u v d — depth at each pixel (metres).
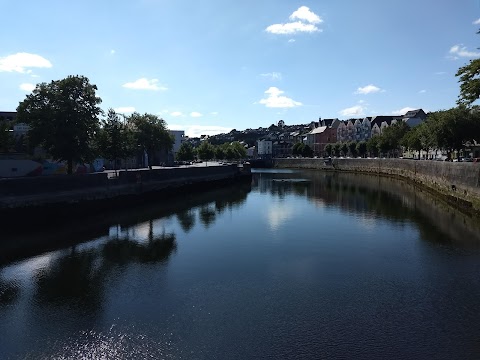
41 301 17.55
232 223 35.62
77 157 41.06
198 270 21.70
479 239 28.03
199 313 16.08
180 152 126.19
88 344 13.79
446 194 47.38
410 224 33.78
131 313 16.19
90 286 19.34
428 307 16.45
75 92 40.84
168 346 13.55
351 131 177.25
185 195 60.53
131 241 28.64
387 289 18.53
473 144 70.06
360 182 79.50
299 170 138.38
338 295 17.84
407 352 12.96
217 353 13.06
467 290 18.30
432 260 23.11
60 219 37.09
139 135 76.69
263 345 13.51
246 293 18.20
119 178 47.06
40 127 38.88
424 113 143.00
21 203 33.56
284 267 22.09
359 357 12.71
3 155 44.62
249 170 89.75
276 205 47.34
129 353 13.16
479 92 31.66
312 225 34.12
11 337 14.35
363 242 27.62
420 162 67.56
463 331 14.32
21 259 24.03
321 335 14.15
